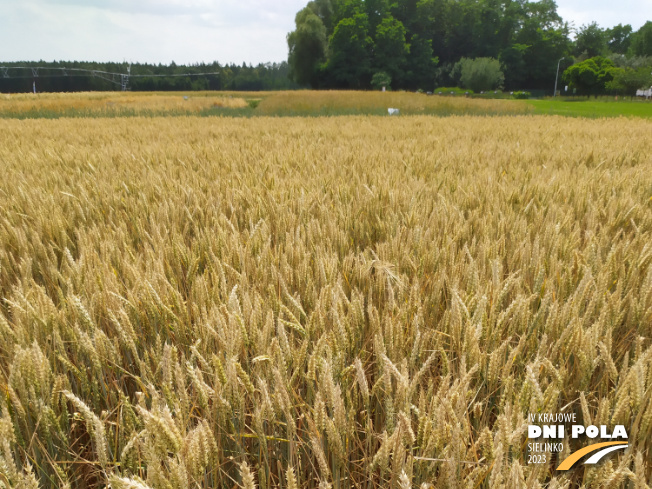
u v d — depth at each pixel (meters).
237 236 2.82
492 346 1.85
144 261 2.71
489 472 1.32
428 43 95.56
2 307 2.41
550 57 105.19
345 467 1.42
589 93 82.00
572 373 1.75
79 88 131.38
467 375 1.40
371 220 3.71
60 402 1.64
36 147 8.78
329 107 31.89
